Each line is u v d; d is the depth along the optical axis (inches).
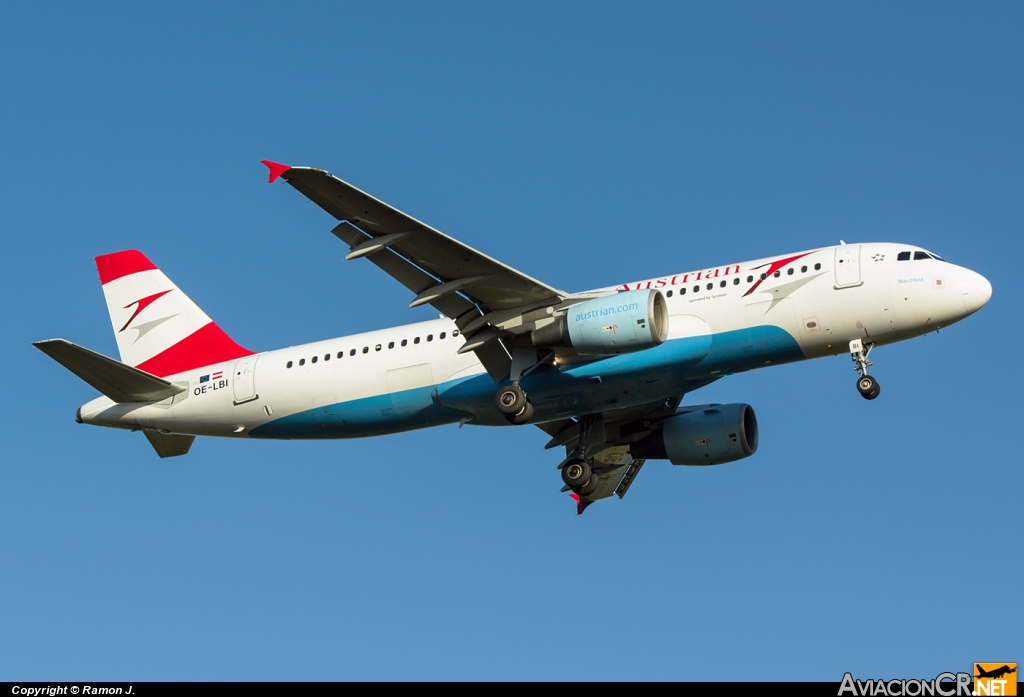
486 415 3181.6
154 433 3590.1
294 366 3321.9
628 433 3425.2
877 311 2861.7
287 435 3400.6
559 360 3029.0
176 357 3540.8
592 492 3499.0
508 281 2903.5
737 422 3331.7
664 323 2915.8
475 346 3019.2
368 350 3270.2
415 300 2928.2
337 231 2802.7
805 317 2891.2
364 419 3270.2
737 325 2930.6
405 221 2733.8
